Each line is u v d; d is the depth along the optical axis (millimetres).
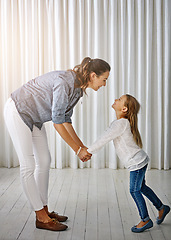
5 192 3027
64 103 2008
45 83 2039
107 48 3930
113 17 3832
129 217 2396
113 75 3881
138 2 3828
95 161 4004
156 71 3939
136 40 3918
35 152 2223
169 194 2975
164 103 3924
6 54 3924
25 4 3895
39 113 2072
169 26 3820
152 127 4012
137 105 2229
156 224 2270
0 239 2023
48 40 3971
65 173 3785
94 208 2594
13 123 2043
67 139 2115
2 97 4027
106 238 2045
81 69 2021
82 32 3891
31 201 2125
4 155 4082
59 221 2297
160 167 3973
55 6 3885
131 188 2162
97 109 3928
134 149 2170
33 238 2041
